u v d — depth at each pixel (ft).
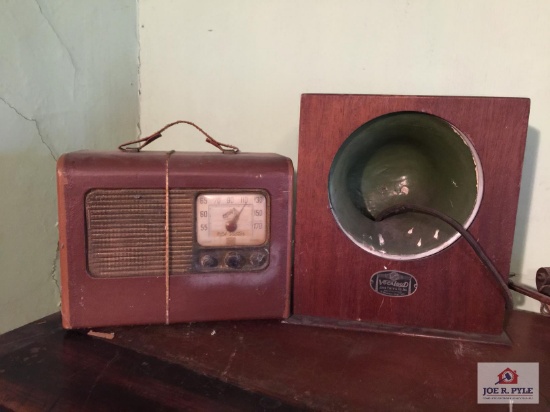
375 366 2.28
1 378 2.10
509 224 2.48
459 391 2.10
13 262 2.90
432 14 3.10
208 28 3.49
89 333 2.53
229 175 2.51
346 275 2.64
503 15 2.98
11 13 2.74
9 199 2.84
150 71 3.66
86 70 3.26
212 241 2.56
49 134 3.05
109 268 2.49
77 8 3.14
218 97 3.56
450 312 2.60
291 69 3.38
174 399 1.98
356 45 3.25
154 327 2.60
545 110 2.99
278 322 2.68
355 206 2.90
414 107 2.43
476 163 2.45
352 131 2.50
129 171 2.43
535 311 3.13
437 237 2.61
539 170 3.05
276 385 2.10
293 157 3.46
